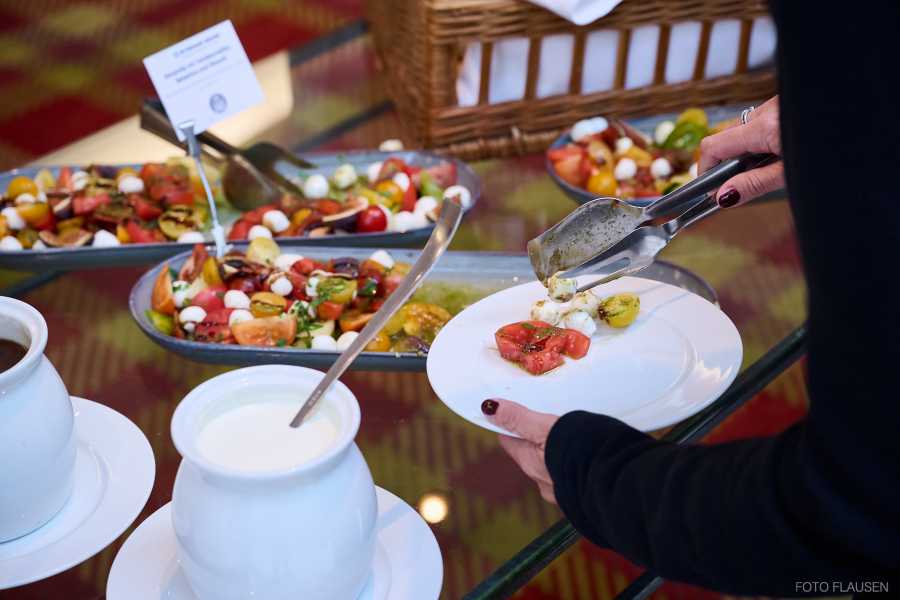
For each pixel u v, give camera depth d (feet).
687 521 1.88
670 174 4.22
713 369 2.76
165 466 2.61
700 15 4.51
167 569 2.25
